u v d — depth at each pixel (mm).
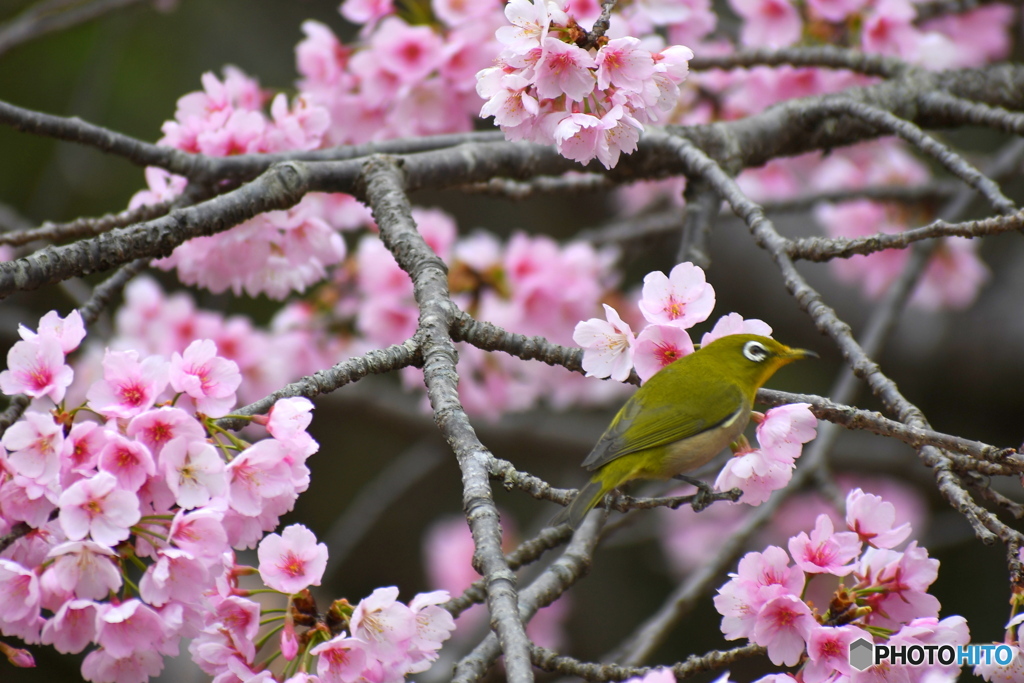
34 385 5250
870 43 10664
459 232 18672
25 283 6301
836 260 14742
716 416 6914
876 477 15945
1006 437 17531
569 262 12062
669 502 5625
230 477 5098
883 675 5270
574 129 5914
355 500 18969
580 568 7133
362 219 10820
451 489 19656
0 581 4965
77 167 15617
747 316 17859
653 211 16734
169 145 8781
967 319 17797
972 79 10688
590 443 16062
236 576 5363
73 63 17000
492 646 5941
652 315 6105
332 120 10211
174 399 5422
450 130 10234
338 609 5375
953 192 12945
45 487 4906
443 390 5766
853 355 6488
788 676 5242
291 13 18797
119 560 5016
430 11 10172
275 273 9109
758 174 14516
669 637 17125
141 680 5332
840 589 5734
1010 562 5273
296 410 5348
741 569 5594
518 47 5930
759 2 10719
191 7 18188
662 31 10602
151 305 12039
